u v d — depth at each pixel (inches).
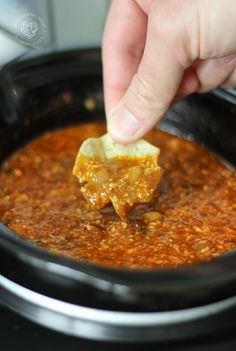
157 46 13.4
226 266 12.1
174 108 19.0
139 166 15.1
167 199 16.5
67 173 17.6
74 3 22.6
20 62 18.3
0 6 22.9
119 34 16.2
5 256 12.7
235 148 18.1
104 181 15.0
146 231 15.1
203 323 12.7
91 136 19.3
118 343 12.6
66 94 19.1
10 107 18.1
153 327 12.6
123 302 12.2
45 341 12.7
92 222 15.4
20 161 18.1
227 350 12.5
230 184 17.3
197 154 18.6
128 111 14.5
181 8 13.0
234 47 13.9
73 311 12.7
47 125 19.3
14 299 13.2
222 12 12.8
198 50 13.7
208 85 16.6
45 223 15.4
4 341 12.7
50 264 11.9
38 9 23.0
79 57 18.8
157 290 11.7
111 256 14.3
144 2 15.5
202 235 15.2
